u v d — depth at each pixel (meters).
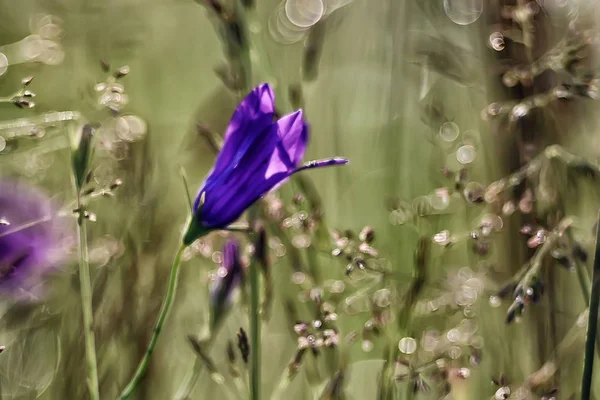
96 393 0.43
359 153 0.50
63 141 0.48
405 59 0.50
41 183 0.47
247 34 0.45
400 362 0.45
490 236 0.46
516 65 0.47
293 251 0.45
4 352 0.47
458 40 0.48
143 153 0.48
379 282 0.45
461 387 0.46
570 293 0.47
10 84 0.50
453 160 0.49
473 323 0.46
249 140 0.43
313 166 0.43
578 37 0.46
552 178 0.46
